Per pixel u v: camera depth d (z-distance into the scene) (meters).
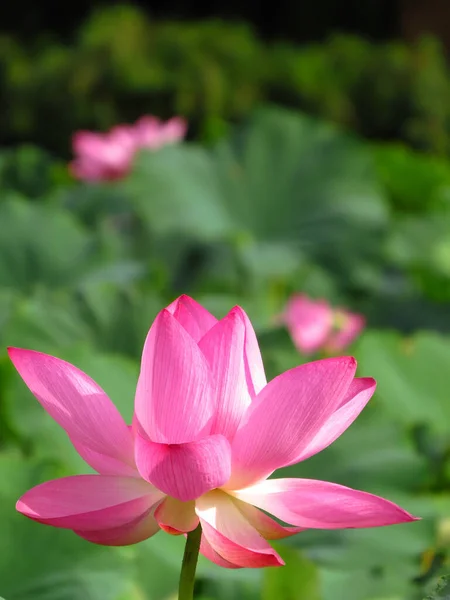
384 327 2.55
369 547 1.22
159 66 5.43
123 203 3.01
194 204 2.76
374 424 1.39
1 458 1.20
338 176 2.90
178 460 0.86
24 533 1.12
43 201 3.05
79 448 0.91
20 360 0.91
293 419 0.89
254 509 0.89
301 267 2.58
